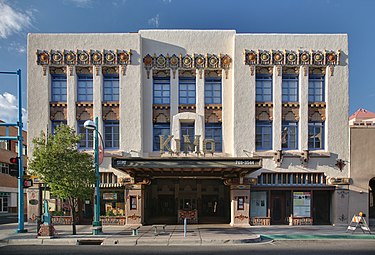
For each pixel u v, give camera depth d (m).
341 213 21.88
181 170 20.59
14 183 45.53
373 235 17.69
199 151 21.61
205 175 22.28
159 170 20.58
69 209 22.27
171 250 13.83
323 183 22.20
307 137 22.31
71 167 16.55
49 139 17.22
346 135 22.38
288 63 22.45
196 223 22.59
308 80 22.61
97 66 22.42
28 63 22.41
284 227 20.94
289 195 22.34
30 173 18.06
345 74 22.55
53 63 22.41
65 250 13.95
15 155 45.50
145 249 14.09
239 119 22.20
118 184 21.98
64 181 16.45
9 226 21.80
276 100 22.44
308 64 22.48
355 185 22.06
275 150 22.19
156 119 22.69
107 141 22.50
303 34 22.62
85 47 22.45
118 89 22.67
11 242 16.00
